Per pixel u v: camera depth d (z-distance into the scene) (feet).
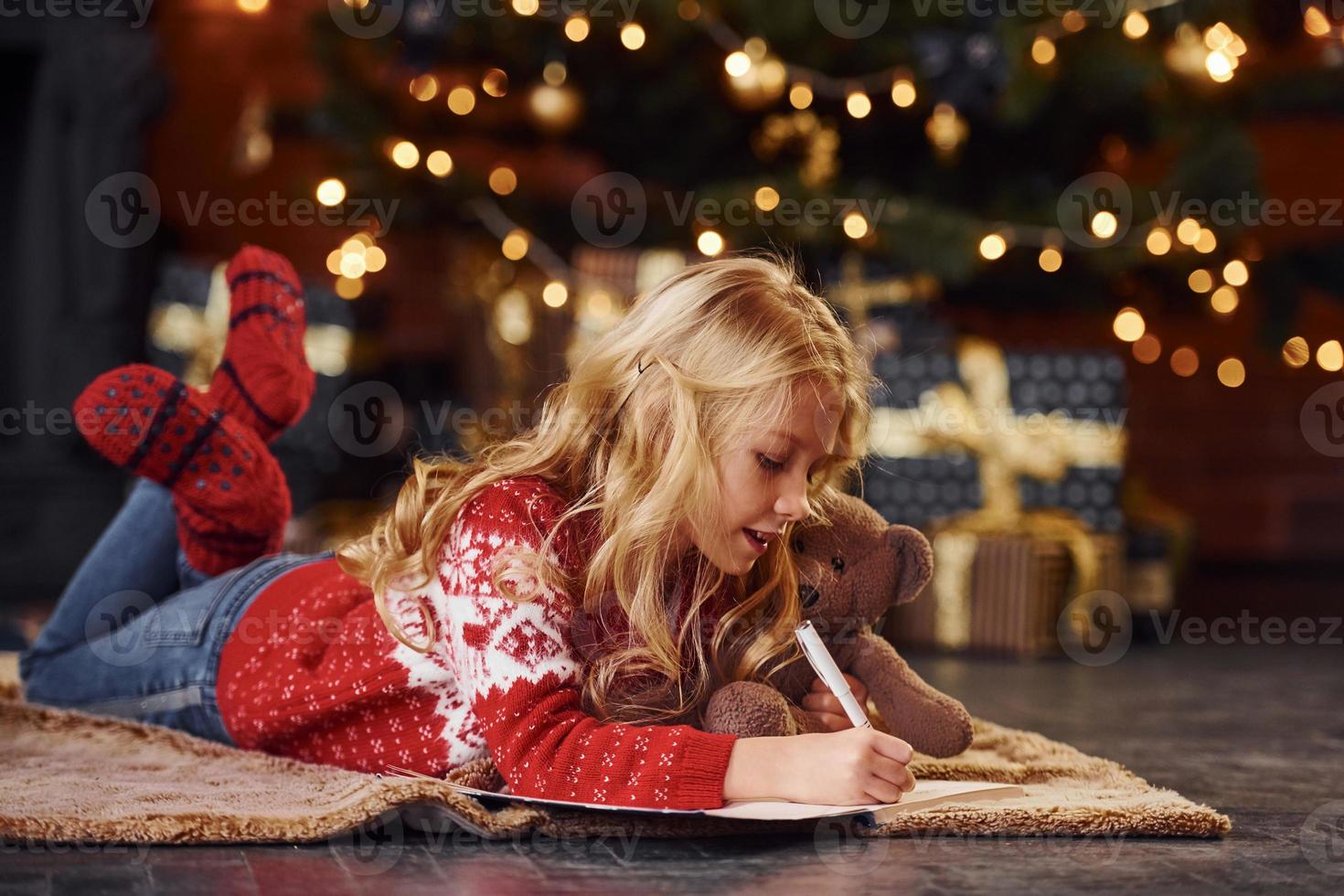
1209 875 3.46
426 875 3.39
